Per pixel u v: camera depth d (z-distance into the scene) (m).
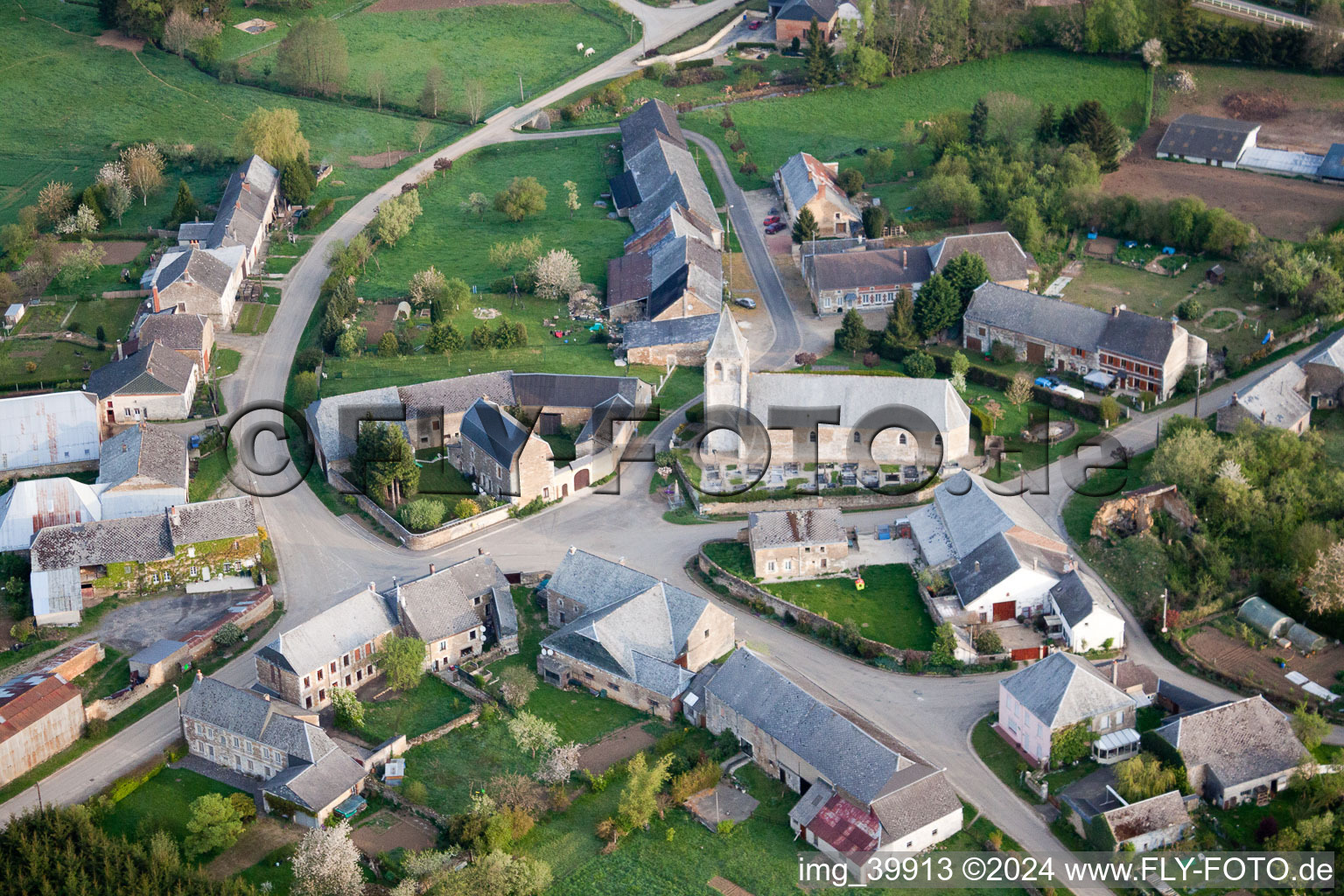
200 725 153.38
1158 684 157.25
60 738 155.00
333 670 161.50
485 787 148.62
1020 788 146.62
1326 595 165.75
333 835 135.25
